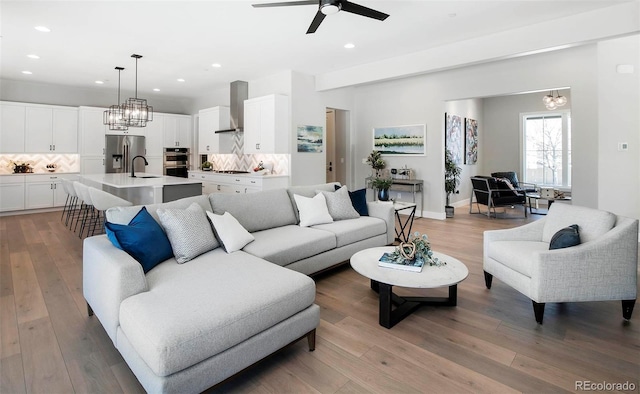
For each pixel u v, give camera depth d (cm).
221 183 702
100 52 511
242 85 705
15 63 571
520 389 181
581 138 509
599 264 244
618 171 486
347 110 771
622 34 363
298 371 198
